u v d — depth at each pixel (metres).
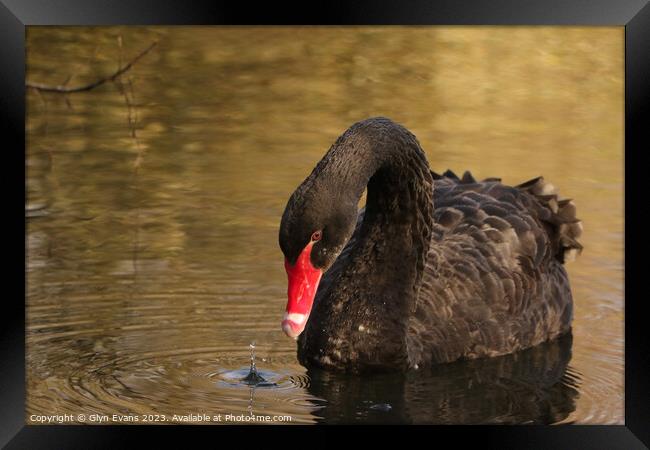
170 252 13.15
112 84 18.59
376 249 10.18
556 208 12.16
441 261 10.81
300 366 10.21
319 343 10.04
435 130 17.67
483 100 18.95
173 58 19.77
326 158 9.34
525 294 11.13
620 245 13.64
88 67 18.89
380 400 9.50
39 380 9.66
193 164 16.30
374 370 9.98
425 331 10.30
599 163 16.42
